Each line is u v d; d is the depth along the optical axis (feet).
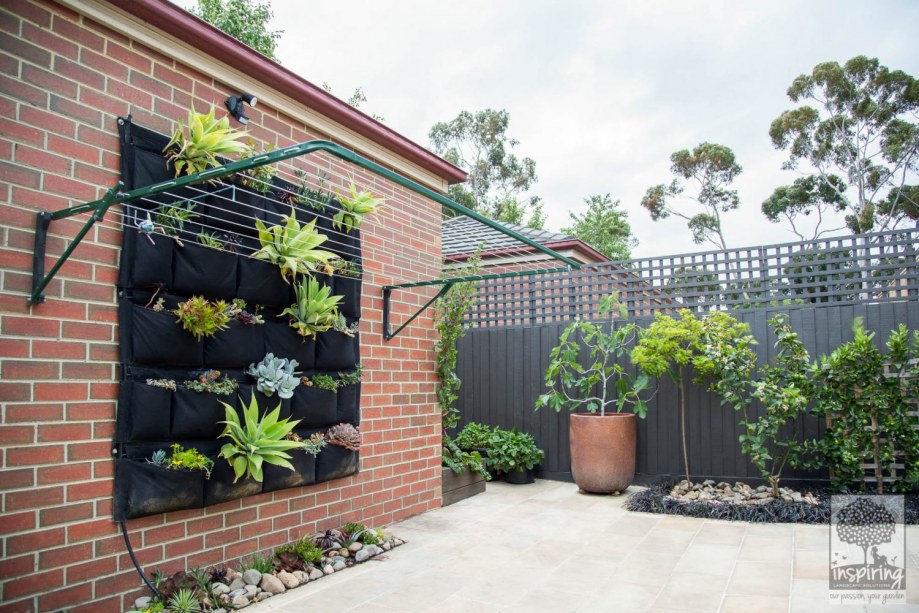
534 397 23.86
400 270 16.98
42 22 8.94
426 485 17.78
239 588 10.85
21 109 8.63
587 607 10.61
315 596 11.03
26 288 8.57
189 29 10.75
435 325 18.52
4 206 8.37
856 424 16.69
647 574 12.34
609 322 22.53
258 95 12.67
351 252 14.96
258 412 11.88
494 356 24.90
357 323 15.05
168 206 10.00
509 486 21.89
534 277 24.72
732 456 19.99
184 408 10.42
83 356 9.21
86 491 9.15
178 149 10.71
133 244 9.85
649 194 81.61
